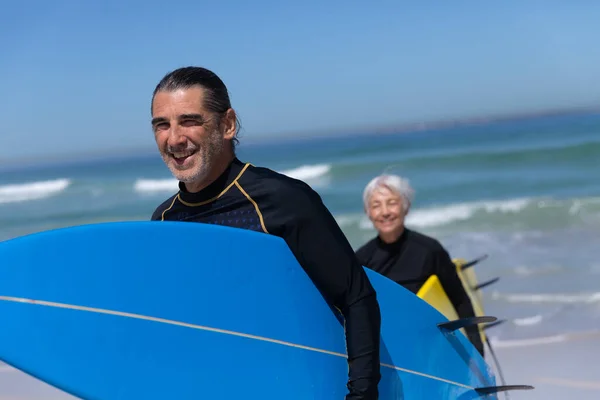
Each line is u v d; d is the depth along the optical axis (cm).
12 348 158
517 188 1986
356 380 185
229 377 186
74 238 170
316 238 187
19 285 161
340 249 186
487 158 2430
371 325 187
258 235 191
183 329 181
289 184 191
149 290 178
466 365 265
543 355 607
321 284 193
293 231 189
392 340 229
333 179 2577
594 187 1898
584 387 532
